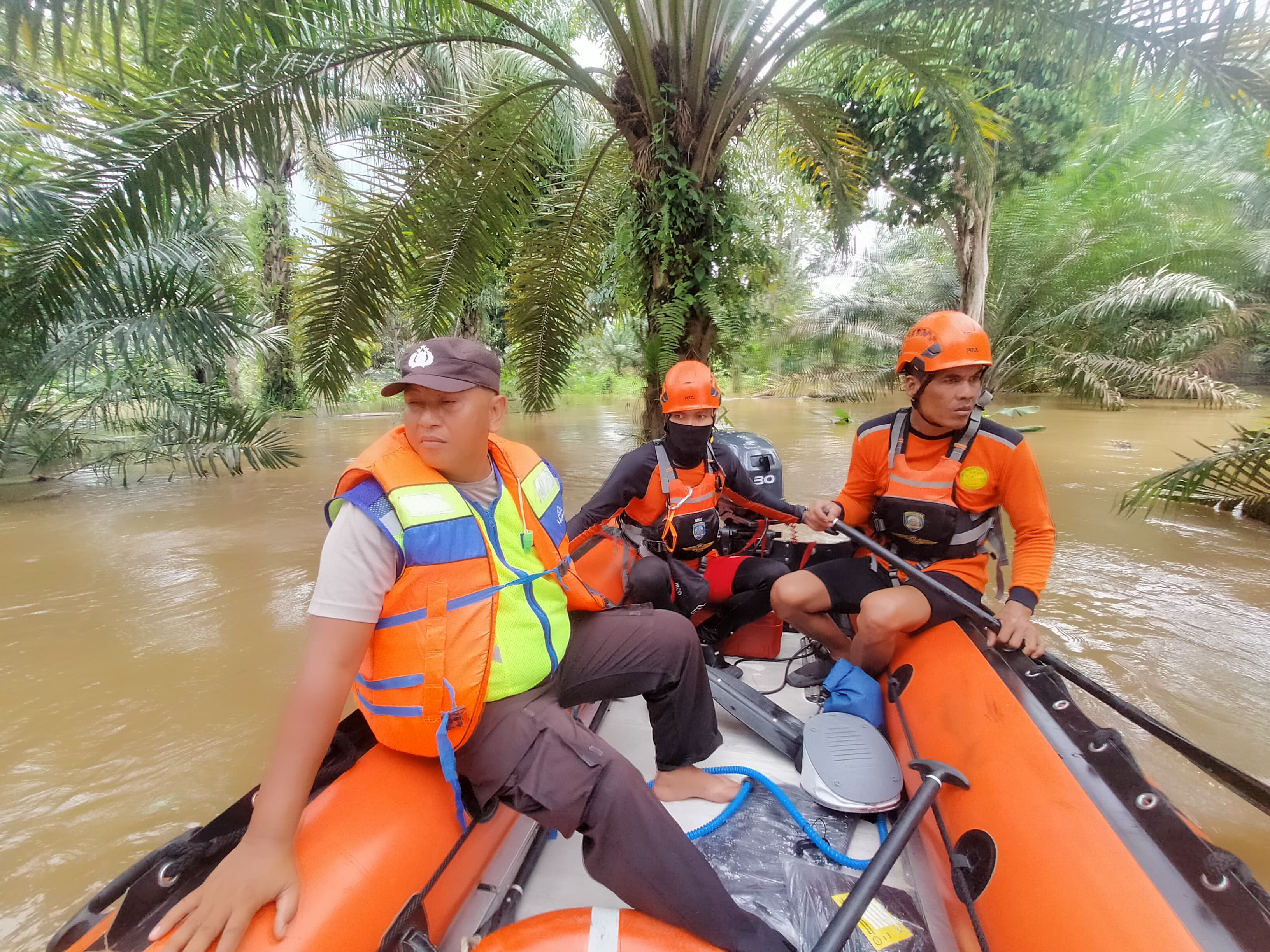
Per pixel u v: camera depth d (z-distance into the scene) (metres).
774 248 7.82
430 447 1.31
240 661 3.11
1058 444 9.02
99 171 3.62
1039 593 2.01
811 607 2.36
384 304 5.10
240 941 1.01
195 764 2.35
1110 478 6.89
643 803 1.29
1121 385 14.83
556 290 6.27
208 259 7.85
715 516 2.61
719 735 1.88
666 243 5.23
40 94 4.19
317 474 7.45
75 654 3.18
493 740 1.36
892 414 2.36
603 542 2.71
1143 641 3.18
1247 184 14.04
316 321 4.94
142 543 4.94
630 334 15.80
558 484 1.59
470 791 1.45
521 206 5.67
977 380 2.11
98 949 0.99
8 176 4.01
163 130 3.61
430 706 1.27
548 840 1.80
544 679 1.43
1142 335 15.14
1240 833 1.95
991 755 1.56
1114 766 1.38
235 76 3.70
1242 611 3.52
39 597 3.91
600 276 6.93
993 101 10.10
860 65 6.23
